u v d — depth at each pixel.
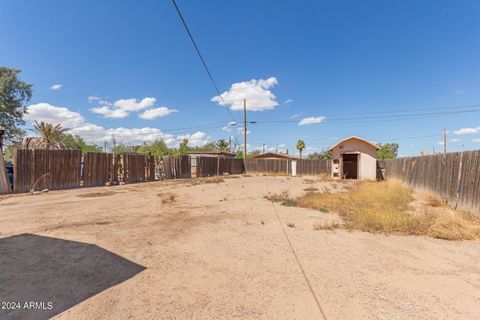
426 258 3.76
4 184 9.92
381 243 4.44
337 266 3.47
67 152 11.83
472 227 5.25
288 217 6.50
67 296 2.64
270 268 3.40
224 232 5.08
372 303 2.56
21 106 24.53
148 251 3.97
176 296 2.67
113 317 2.30
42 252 3.86
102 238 4.58
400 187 11.55
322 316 2.34
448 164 8.00
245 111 28.16
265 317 2.32
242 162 28.05
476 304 2.55
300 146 41.94
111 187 13.02
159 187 13.38
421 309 2.46
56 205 7.75
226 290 2.81
